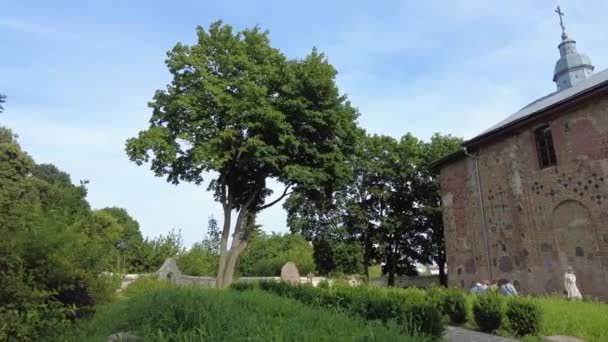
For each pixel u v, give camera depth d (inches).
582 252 681.6
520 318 402.9
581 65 1066.7
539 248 750.5
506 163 831.7
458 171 964.0
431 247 1355.8
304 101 984.3
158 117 1002.1
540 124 767.7
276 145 984.3
